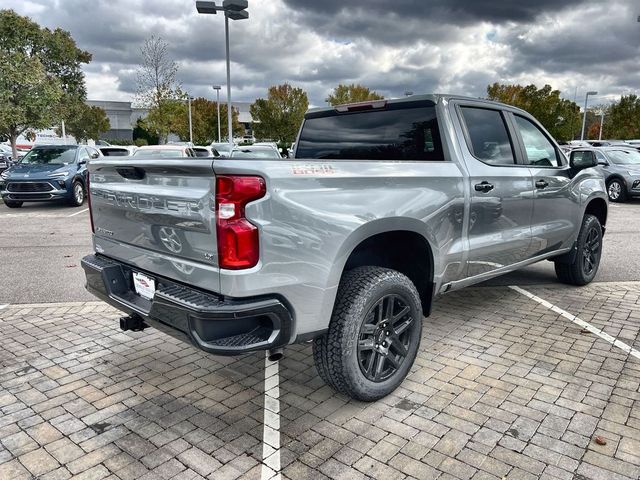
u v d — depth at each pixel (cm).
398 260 365
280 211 253
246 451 271
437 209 338
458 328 443
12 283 607
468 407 312
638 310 490
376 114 414
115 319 475
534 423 293
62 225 1056
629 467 254
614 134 4441
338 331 291
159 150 1264
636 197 1438
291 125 4978
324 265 272
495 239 401
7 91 1720
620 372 357
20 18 1967
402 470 254
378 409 311
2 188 1311
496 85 4419
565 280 570
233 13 1559
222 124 5431
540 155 467
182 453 269
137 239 308
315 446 274
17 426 295
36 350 403
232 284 246
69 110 2583
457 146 372
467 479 246
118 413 310
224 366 376
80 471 255
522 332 433
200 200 254
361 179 291
